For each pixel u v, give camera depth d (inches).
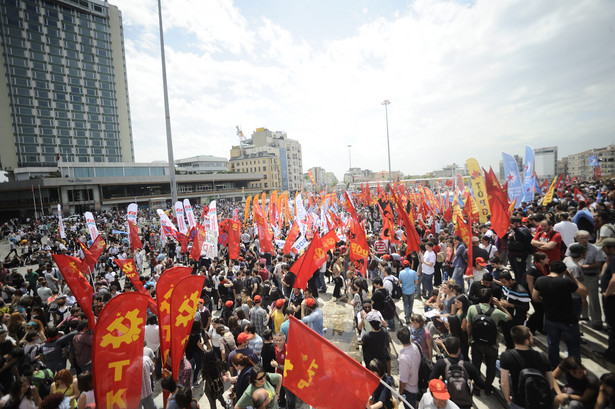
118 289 386.0
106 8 3767.2
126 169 2593.5
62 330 300.4
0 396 200.4
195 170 3388.3
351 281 353.4
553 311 180.7
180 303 170.9
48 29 3371.1
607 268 208.1
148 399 200.4
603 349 201.0
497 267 247.8
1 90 3129.9
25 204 2209.6
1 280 470.0
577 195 534.0
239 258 537.3
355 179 6171.3
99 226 1413.6
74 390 180.7
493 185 403.9
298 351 146.1
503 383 149.7
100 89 3720.5
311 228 668.1
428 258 363.3
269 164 4126.5
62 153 3457.2
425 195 900.6
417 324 215.3
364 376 134.4
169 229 642.2
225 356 229.0
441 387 140.7
